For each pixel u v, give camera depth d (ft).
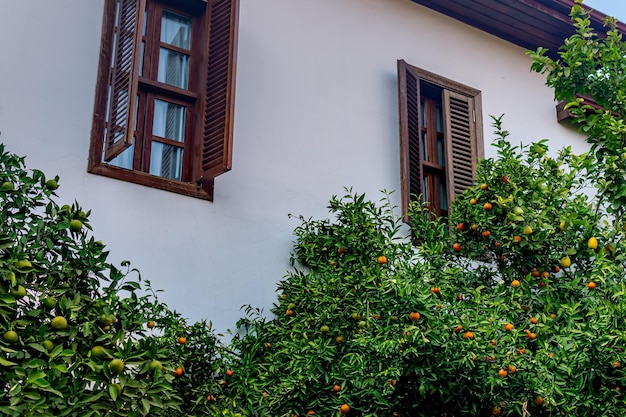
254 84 24.21
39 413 13.38
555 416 17.88
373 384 17.01
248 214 22.70
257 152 23.54
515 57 32.12
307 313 20.17
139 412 14.75
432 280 18.30
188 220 21.50
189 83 23.22
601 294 19.92
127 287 16.78
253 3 25.14
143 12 20.10
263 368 19.02
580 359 17.34
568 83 23.63
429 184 28.17
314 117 25.23
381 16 28.43
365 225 20.44
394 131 27.07
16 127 19.63
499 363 17.52
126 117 19.40
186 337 19.33
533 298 20.54
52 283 15.19
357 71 26.89
